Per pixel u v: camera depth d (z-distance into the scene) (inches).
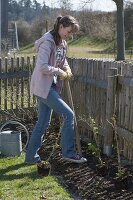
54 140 260.4
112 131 231.8
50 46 203.0
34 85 208.1
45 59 201.5
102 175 204.5
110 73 226.8
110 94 227.6
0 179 201.3
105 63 238.4
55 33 205.2
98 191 186.7
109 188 189.2
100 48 1617.9
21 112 308.2
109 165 213.8
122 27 931.3
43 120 216.4
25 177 204.1
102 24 1556.3
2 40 1097.4
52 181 199.6
